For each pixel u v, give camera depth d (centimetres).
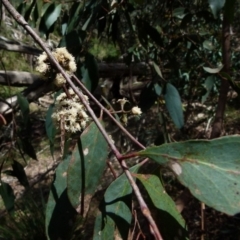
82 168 28
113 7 67
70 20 63
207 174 23
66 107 28
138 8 94
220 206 22
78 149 28
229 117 135
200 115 124
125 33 102
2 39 100
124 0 69
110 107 35
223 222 109
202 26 99
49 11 69
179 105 62
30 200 78
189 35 86
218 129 65
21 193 125
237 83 51
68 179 28
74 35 58
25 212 76
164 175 120
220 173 23
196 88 105
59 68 27
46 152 147
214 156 23
